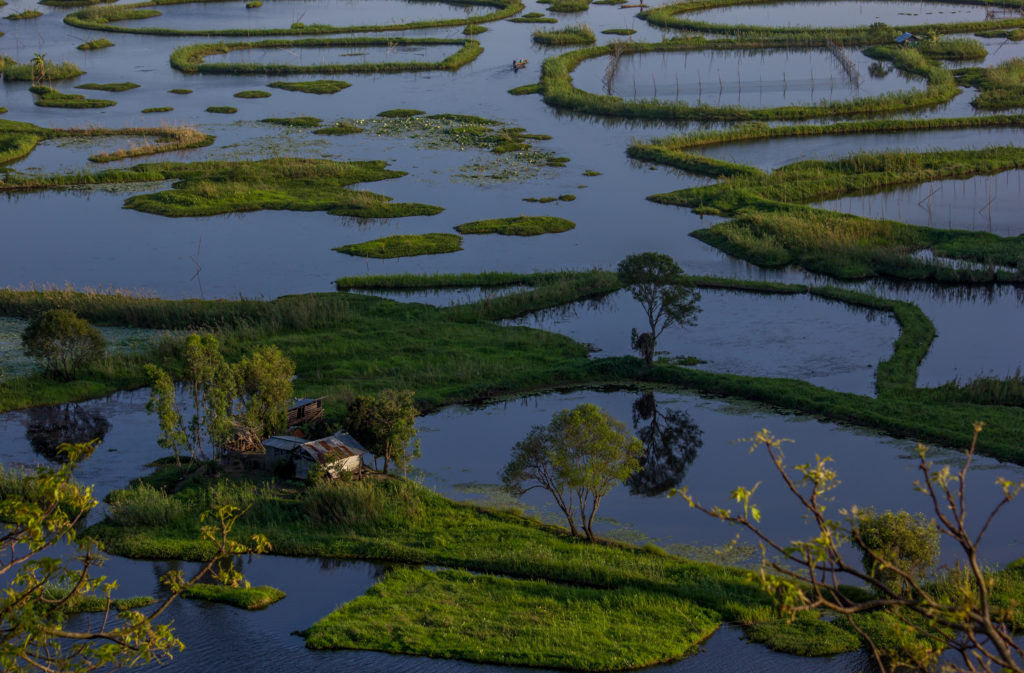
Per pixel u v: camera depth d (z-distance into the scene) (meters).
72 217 93.19
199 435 47.47
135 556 37.75
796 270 77.44
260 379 46.66
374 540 38.34
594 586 35.25
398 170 106.81
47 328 56.47
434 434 50.38
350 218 92.38
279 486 43.72
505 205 95.12
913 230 82.50
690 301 57.56
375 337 63.34
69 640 30.86
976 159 103.94
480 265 78.94
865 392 54.38
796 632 31.12
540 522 40.62
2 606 15.56
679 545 38.91
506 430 50.72
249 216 93.50
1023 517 39.94
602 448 37.66
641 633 31.31
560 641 30.84
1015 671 11.09
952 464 44.78
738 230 83.69
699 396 54.47
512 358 59.69
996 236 80.62
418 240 84.25
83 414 53.53
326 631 31.62
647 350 57.69
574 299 71.06
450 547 37.97
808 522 40.28
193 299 70.00
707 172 104.06
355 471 44.03
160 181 103.88
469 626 31.97
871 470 44.66
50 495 15.97
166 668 29.77
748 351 61.12
